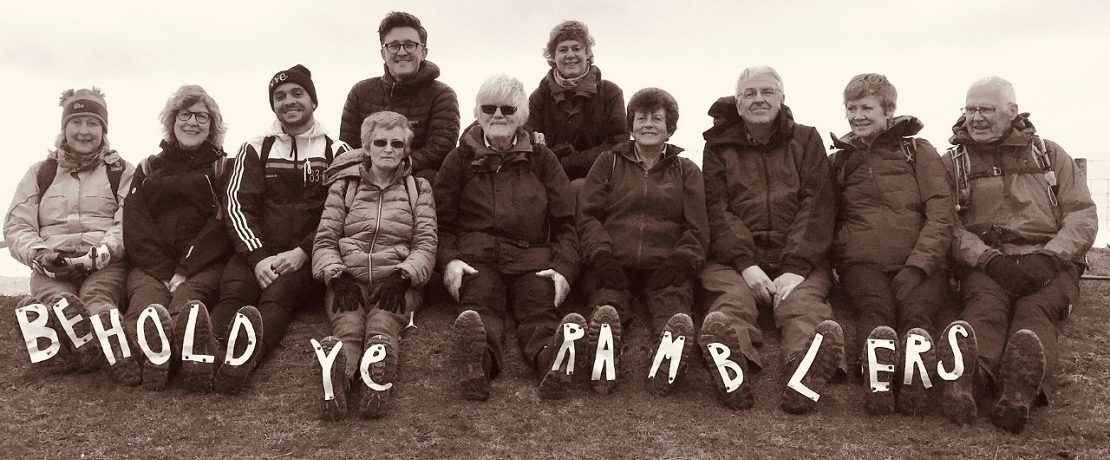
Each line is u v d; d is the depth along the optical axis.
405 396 5.64
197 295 6.25
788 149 6.70
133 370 5.70
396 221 6.28
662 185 6.52
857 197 6.51
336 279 6.02
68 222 6.67
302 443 5.12
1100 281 7.42
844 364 5.67
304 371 5.91
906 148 6.55
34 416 5.40
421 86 7.42
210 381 5.61
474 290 6.16
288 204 6.55
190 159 6.68
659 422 5.31
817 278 6.32
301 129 6.73
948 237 6.20
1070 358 6.01
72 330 5.76
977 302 5.96
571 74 7.37
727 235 6.48
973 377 5.44
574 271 6.32
